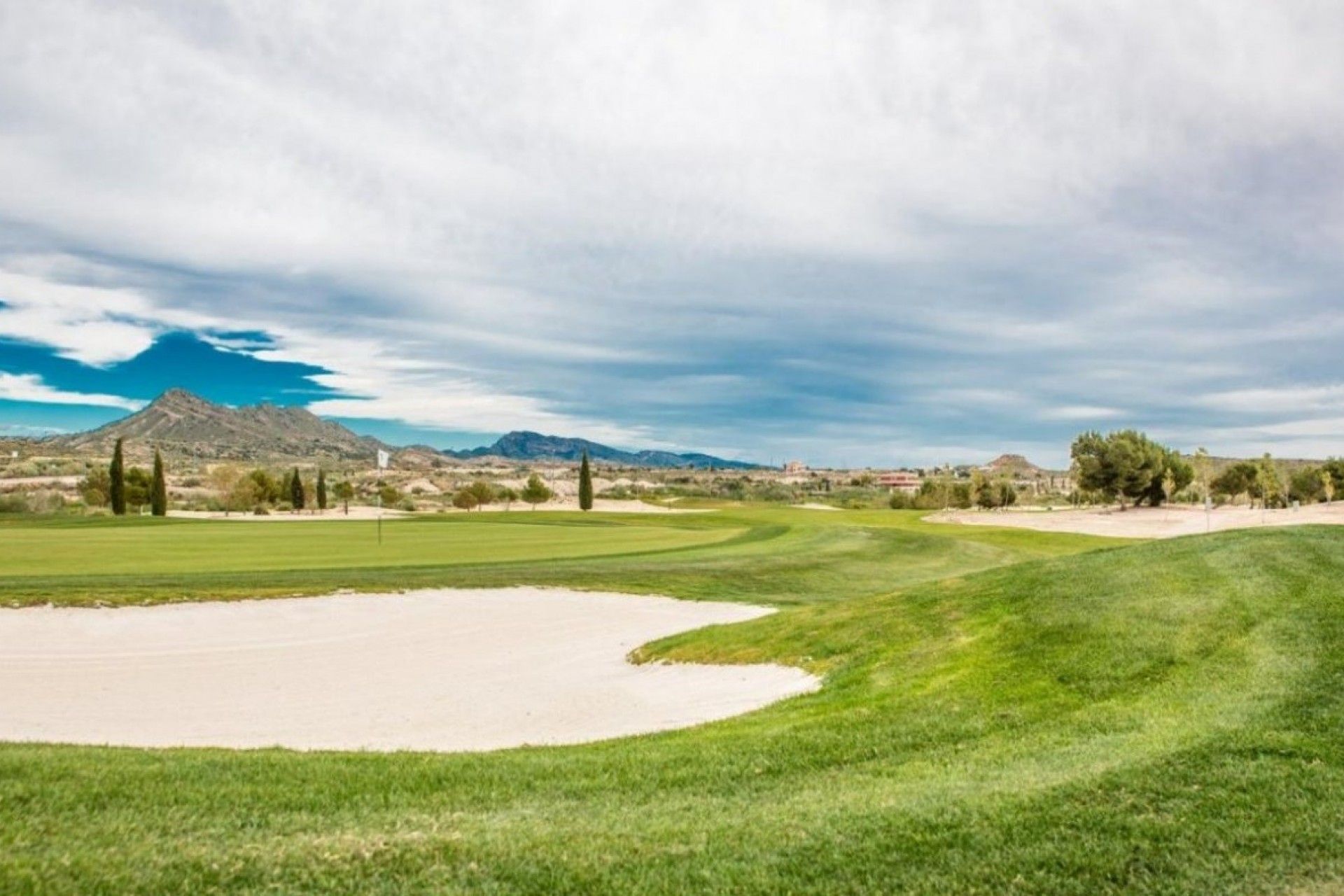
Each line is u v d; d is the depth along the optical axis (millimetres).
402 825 7039
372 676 17422
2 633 19844
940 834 6727
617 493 149000
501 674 17703
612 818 7289
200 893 5629
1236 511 87125
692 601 27375
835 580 33938
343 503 126188
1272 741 8500
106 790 7523
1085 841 6570
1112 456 94750
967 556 44750
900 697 11992
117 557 34250
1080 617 14445
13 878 5613
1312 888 5891
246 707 14977
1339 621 12719
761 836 6758
